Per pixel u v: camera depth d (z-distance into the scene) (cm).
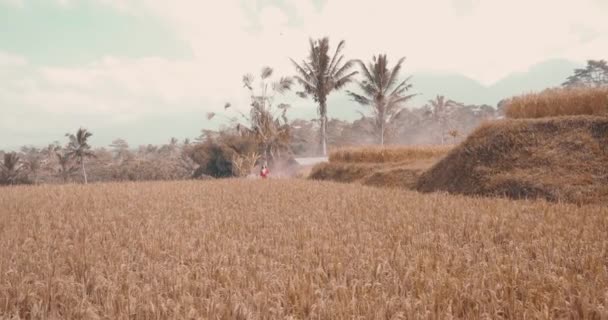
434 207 973
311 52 4047
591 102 1357
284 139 4128
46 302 416
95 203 1223
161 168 7112
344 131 9131
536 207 918
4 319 388
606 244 566
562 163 1195
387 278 448
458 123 10281
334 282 436
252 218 906
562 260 509
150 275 485
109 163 9312
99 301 424
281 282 439
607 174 1091
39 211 1052
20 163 7450
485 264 484
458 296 397
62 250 607
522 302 380
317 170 2555
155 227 800
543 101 1471
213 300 387
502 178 1244
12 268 513
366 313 363
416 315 354
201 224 825
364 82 4188
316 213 932
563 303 376
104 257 579
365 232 701
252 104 4034
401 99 4281
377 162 2256
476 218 812
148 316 377
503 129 1409
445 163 1528
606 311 349
